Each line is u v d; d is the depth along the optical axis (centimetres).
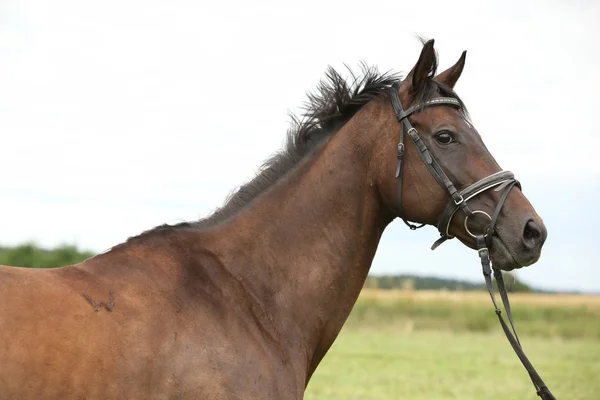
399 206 394
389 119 397
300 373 379
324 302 393
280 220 391
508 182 382
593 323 2606
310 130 409
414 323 2670
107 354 319
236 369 349
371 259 411
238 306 368
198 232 382
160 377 329
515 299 3209
